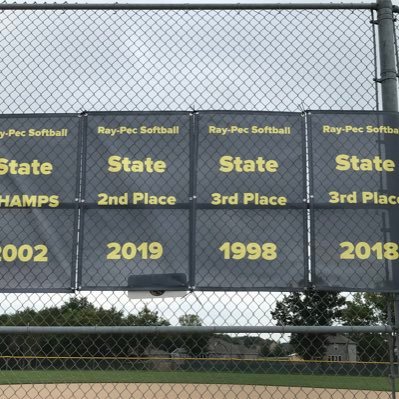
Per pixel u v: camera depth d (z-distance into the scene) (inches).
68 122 134.6
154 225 128.0
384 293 128.2
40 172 132.0
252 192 129.1
